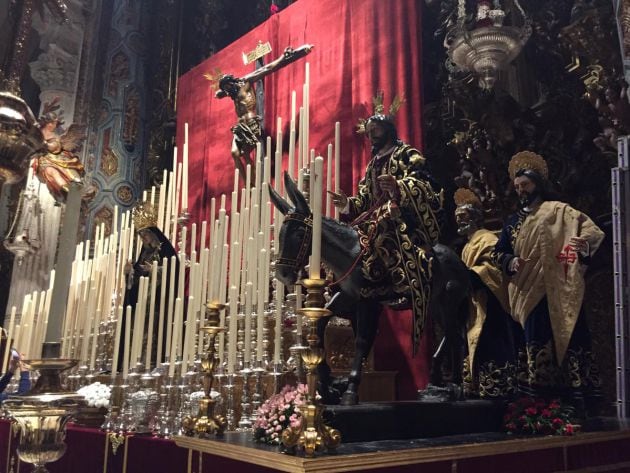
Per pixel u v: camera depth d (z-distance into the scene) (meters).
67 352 6.95
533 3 8.13
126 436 4.62
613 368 6.71
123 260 7.00
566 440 3.90
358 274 3.78
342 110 8.49
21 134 5.45
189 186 11.67
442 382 4.51
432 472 3.09
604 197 7.02
